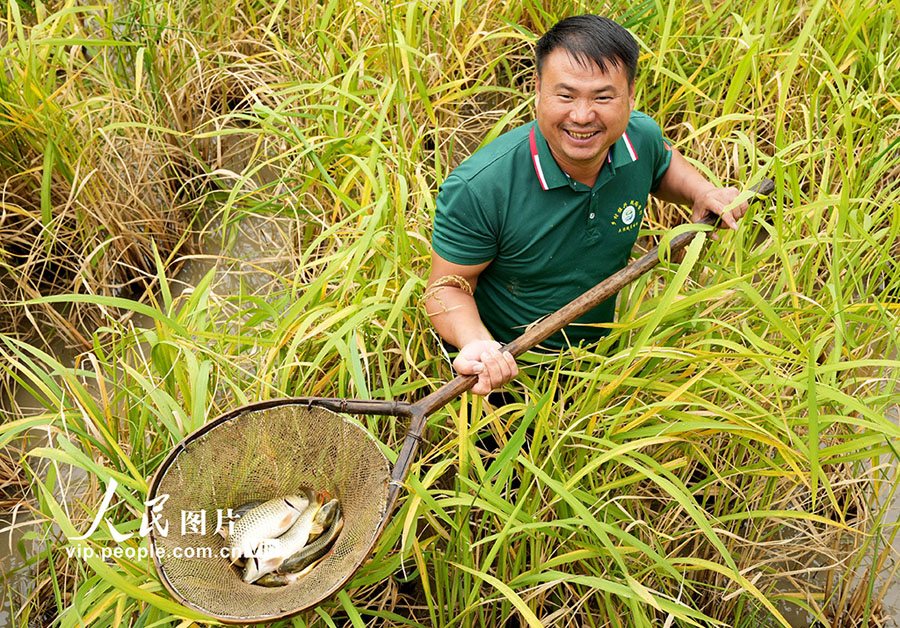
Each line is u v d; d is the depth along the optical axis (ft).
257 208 10.96
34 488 10.11
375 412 7.66
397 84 11.10
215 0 13.35
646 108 12.28
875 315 9.86
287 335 9.04
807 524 9.81
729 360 9.21
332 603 7.91
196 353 9.05
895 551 9.52
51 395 8.34
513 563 8.86
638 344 7.88
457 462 8.76
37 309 11.61
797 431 9.58
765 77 12.27
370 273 10.05
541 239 8.32
